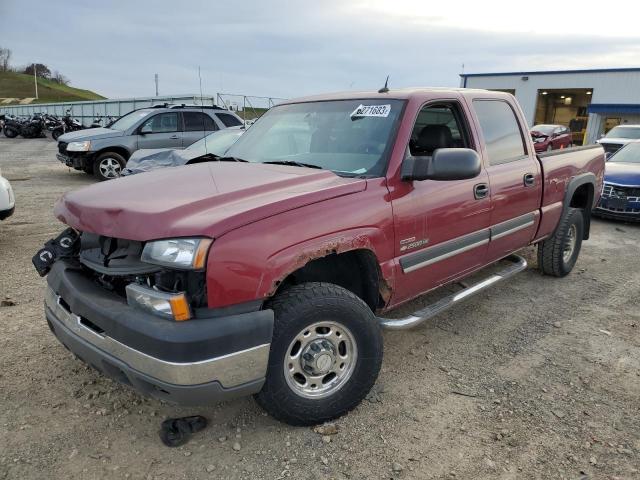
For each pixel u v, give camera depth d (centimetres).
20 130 3086
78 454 267
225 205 261
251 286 245
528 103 3888
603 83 3503
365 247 294
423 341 402
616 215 878
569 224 527
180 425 287
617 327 438
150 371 235
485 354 384
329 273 320
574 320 450
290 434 285
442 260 357
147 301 240
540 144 2330
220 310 243
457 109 391
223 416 300
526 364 370
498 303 484
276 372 264
